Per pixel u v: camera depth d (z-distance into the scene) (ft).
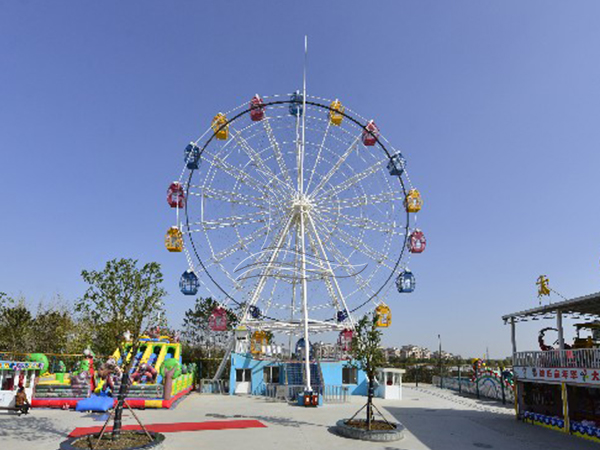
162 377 91.56
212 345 173.88
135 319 48.52
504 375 105.40
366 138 113.19
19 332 123.24
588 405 71.51
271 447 49.65
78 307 47.98
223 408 84.17
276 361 119.65
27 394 77.46
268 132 114.21
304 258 108.58
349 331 108.37
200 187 106.11
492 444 54.60
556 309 69.87
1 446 46.85
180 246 101.71
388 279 109.81
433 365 218.38
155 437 48.49
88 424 61.87
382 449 50.19
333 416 75.20
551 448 52.80
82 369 83.82
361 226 113.29
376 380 113.19
